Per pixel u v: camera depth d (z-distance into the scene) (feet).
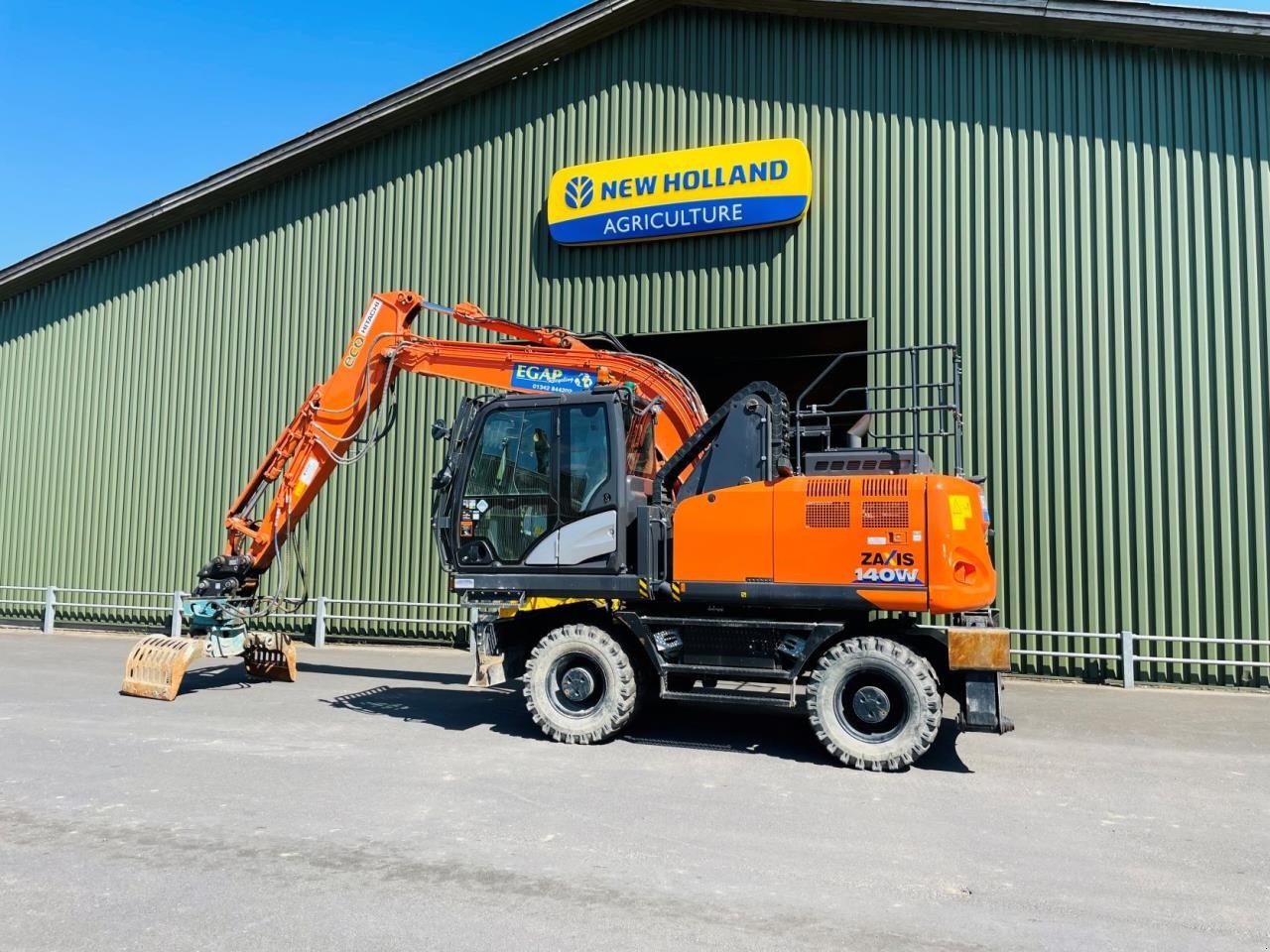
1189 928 13.65
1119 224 39.17
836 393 56.18
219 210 57.77
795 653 24.61
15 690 34.32
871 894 14.80
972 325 40.63
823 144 43.37
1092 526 38.42
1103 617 37.99
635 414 27.45
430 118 51.93
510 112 49.90
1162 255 38.60
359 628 51.03
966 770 23.40
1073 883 15.48
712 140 45.24
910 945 12.92
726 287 44.70
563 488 26.63
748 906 14.24
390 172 52.80
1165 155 38.96
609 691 25.66
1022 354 39.86
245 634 36.04
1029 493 39.24
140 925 13.30
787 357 50.98
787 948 12.76
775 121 44.21
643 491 27.58
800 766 23.59
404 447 50.72
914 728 22.77
